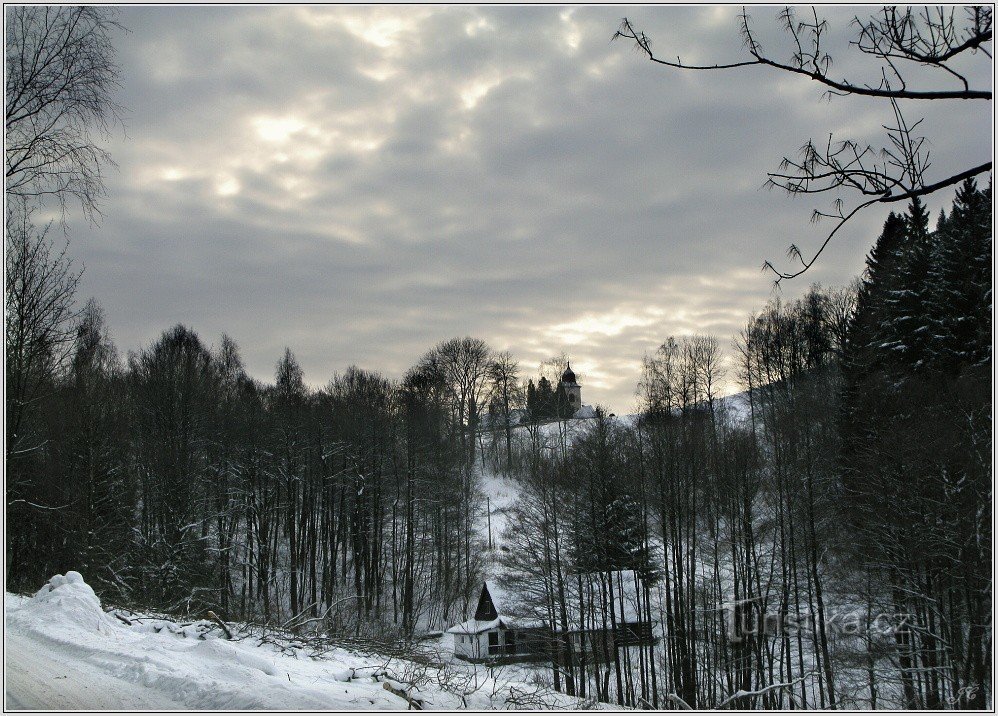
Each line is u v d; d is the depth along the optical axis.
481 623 40.75
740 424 63.47
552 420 92.38
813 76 5.15
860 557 30.75
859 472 31.00
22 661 10.78
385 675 11.65
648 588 37.41
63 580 15.60
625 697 34.72
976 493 24.33
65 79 11.11
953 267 26.47
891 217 36.00
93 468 33.25
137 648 11.85
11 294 18.08
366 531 49.47
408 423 57.03
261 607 38.03
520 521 39.84
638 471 39.84
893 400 29.52
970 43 4.94
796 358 62.47
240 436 47.09
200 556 36.22
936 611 26.14
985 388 24.62
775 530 36.28
